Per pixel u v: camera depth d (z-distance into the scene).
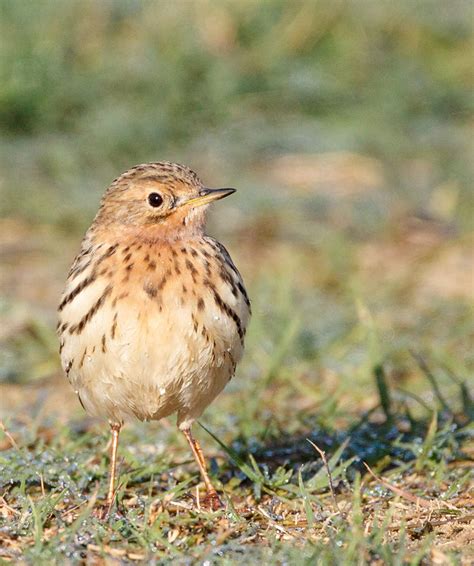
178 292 8.95
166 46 22.12
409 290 15.76
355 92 22.31
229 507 9.08
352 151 20.47
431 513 9.02
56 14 22.19
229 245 17.17
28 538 8.55
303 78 22.14
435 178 19.56
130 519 8.83
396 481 9.95
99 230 9.62
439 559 8.13
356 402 12.27
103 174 19.50
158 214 9.46
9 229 17.64
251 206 18.09
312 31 23.08
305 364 13.25
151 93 21.28
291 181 19.31
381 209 18.23
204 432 11.16
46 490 9.72
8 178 18.88
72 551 8.29
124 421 9.55
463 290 15.77
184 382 9.09
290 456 10.68
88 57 21.88
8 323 14.44
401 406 11.41
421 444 10.41
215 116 21.36
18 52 21.31
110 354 8.98
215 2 22.94
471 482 9.86
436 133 21.56
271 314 14.71
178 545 8.53
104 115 20.58
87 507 8.73
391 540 8.52
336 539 8.26
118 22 22.52
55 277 16.27
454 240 17.39
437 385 12.30
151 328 8.90
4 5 22.05
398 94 22.19
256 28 22.89
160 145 20.39
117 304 8.93
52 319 14.58
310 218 17.94
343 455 10.48
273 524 8.89
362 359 13.35
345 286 15.71
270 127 21.27
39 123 20.92
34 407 12.20
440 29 23.92
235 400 12.05
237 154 20.27
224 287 9.16
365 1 23.69
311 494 9.58
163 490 9.86
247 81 22.03
